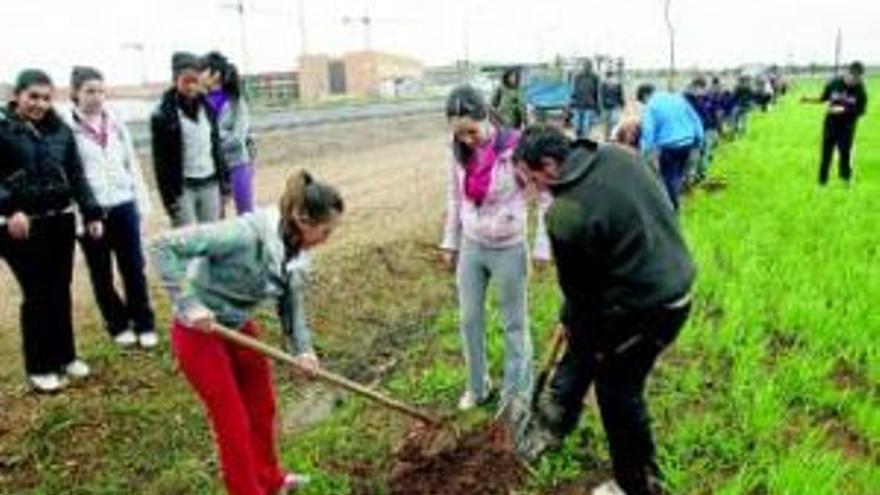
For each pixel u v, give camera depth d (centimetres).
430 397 647
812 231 1173
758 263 980
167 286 421
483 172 539
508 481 523
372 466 550
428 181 1806
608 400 467
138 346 739
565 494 514
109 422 610
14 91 622
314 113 3694
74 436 591
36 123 626
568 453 546
